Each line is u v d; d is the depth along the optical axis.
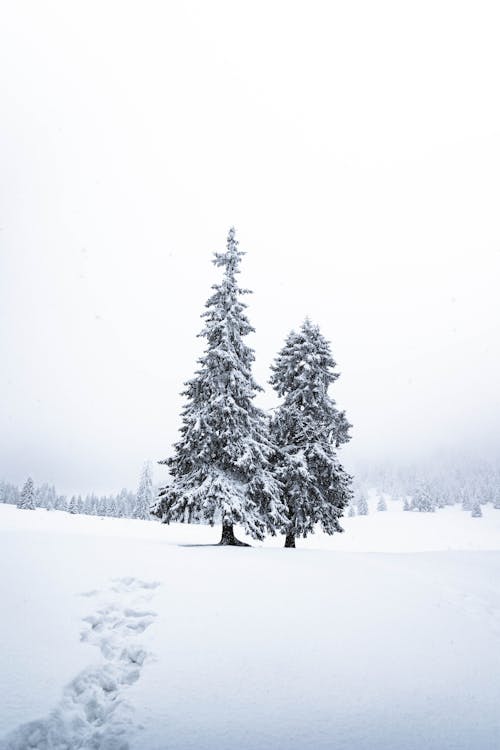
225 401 18.27
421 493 119.44
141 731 5.48
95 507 103.88
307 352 23.23
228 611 8.74
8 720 5.45
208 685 6.46
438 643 8.20
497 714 6.23
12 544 11.77
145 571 10.43
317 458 21.03
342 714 5.98
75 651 7.20
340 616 8.90
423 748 5.38
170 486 17.81
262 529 17.06
